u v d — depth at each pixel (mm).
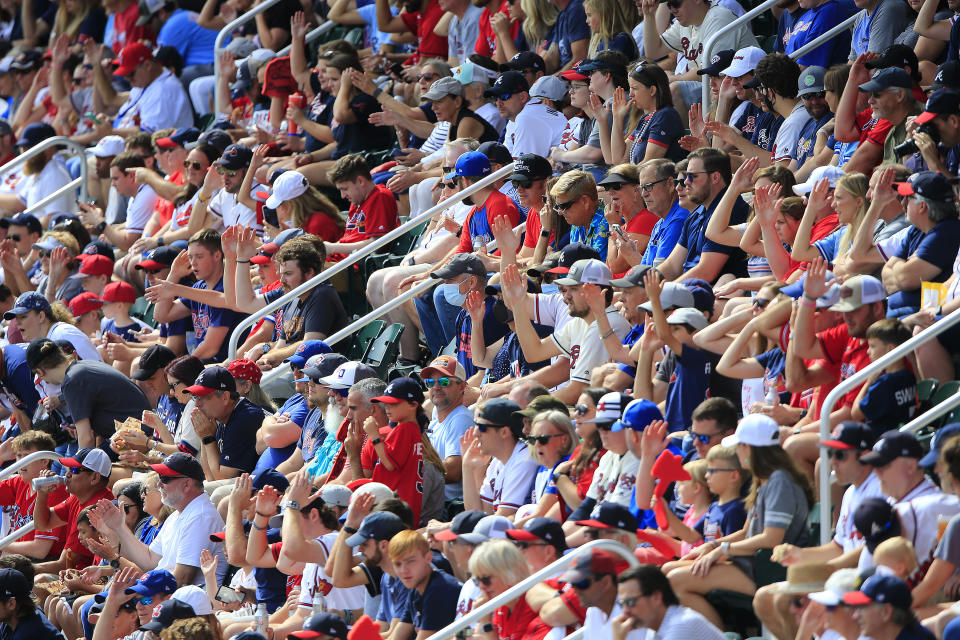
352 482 28547
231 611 29422
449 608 24797
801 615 21188
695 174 31031
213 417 33812
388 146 46094
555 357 30734
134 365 38938
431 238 38250
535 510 26250
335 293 37125
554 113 39688
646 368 27391
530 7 43500
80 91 57125
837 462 22234
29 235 47500
